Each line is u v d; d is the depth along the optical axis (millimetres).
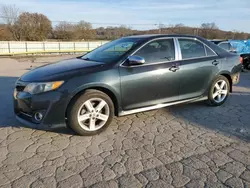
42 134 3824
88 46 41562
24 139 3645
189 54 4781
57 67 4016
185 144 3562
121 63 3979
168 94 4461
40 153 3246
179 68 4504
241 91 7180
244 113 4988
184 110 5094
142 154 3256
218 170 2906
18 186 2564
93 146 3467
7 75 10203
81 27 57938
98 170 2875
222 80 5332
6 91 6766
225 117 4730
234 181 2695
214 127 4223
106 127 3939
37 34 51719
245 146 3529
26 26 50812
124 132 3959
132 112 4145
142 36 4652
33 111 3572
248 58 12039
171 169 2916
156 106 4367
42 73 3797
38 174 2779
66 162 3039
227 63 5285
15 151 3283
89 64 4000
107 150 3355
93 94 3709
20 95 3678
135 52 4152
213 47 5211
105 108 3883
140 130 4051
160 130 4059
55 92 3494
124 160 3102
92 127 3797
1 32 46531
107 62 4000
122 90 3932
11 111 4871
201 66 4828
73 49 39344
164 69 4312
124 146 3477
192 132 3998
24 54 31922
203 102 5617
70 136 3771
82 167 2934
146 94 4184
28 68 13688
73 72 3703
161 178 2738
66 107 3580
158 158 3160
